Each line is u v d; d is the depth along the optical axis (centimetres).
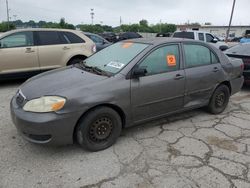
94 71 418
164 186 309
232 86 548
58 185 308
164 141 416
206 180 321
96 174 329
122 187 307
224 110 565
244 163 360
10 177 320
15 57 712
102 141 382
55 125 338
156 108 431
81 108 350
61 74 421
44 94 351
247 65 709
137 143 407
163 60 437
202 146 403
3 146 389
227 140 426
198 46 491
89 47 822
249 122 502
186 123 488
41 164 347
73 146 392
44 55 749
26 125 340
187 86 462
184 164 354
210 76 496
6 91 685
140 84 401
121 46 470
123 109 390
